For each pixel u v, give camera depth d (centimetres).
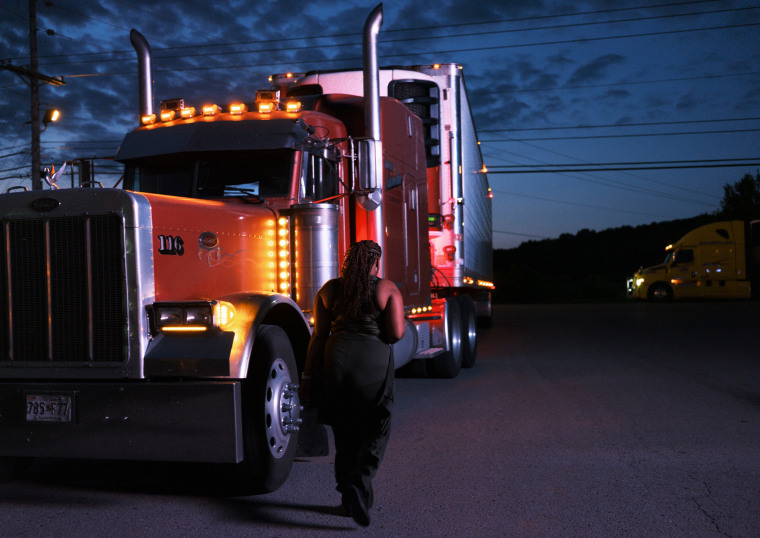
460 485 486
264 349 460
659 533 391
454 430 658
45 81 2741
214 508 447
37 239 451
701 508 431
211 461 426
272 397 468
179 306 436
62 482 512
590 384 917
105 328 440
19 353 455
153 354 433
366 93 672
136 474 533
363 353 408
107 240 440
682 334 1645
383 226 712
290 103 642
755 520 409
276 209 583
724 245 3284
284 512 438
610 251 10000
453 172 1016
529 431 647
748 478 492
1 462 525
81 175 644
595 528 400
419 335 859
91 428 436
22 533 404
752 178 5703
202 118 641
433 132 1019
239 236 535
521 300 4675
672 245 3453
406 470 525
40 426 441
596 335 1666
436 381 973
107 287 440
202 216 498
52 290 448
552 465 532
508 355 1277
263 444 454
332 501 459
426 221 924
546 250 10519
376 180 612
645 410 738
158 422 429
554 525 406
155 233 453
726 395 823
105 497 473
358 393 407
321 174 637
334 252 579
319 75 986
